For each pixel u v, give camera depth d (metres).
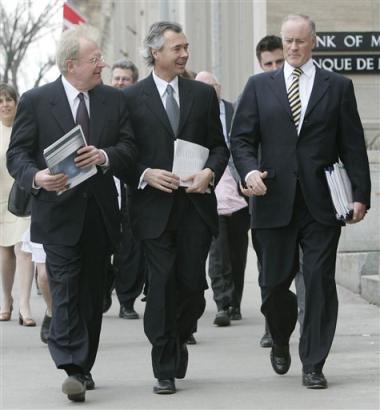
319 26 14.41
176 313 6.98
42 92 6.84
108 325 9.98
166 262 6.88
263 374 7.52
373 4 14.41
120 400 6.80
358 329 9.20
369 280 10.59
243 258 9.88
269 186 7.02
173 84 7.04
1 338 9.40
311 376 6.96
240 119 7.12
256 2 15.23
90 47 6.76
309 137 6.98
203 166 6.99
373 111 14.38
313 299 6.93
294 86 7.02
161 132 6.96
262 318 10.12
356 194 7.00
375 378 7.29
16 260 10.44
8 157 6.82
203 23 22.48
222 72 18.91
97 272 6.88
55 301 6.72
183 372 7.27
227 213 9.72
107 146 6.79
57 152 6.41
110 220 6.82
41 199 6.77
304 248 7.00
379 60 14.42
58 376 7.65
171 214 6.92
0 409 6.67
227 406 6.58
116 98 6.89
